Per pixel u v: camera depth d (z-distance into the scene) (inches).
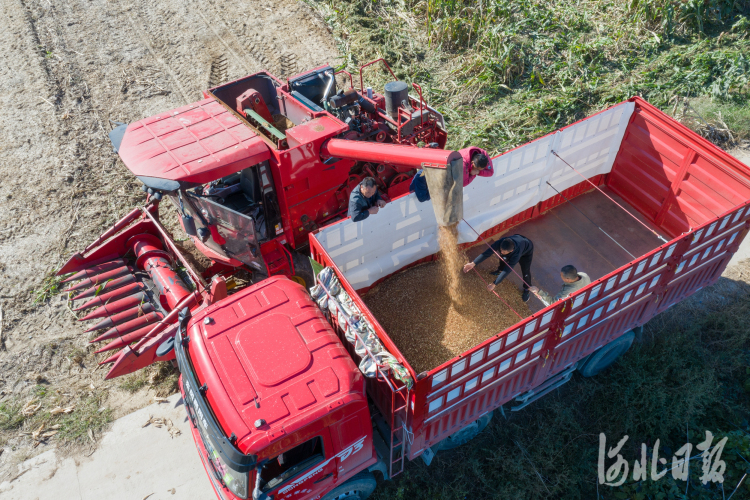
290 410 177.5
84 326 321.1
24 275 349.4
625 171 334.6
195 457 262.1
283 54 530.3
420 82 490.0
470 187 280.7
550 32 546.0
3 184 414.0
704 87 467.8
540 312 196.4
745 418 268.8
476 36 524.1
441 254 297.7
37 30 580.4
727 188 271.7
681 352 289.9
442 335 255.9
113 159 434.9
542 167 307.7
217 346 195.9
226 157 249.1
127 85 504.1
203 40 555.8
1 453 267.3
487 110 463.5
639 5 536.1
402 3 571.2
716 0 537.3
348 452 197.5
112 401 285.9
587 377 283.6
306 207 280.8
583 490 246.7
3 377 297.6
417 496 242.4
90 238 371.6
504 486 241.9
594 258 312.2
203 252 287.0
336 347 196.4
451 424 220.1
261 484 180.4
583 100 467.2
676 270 249.9
